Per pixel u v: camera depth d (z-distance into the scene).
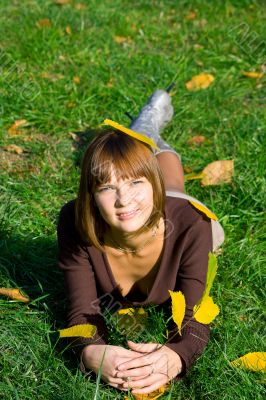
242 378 2.79
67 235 2.93
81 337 2.81
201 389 2.80
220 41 5.62
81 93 4.84
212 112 4.73
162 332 2.99
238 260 3.46
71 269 2.94
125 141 2.67
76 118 4.62
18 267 3.43
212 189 4.00
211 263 2.50
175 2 6.25
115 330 3.03
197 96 4.86
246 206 3.88
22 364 2.90
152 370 2.67
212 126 4.64
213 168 4.05
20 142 4.41
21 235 3.61
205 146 4.45
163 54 5.44
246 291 3.33
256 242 3.62
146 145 2.72
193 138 4.48
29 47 5.23
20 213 3.79
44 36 5.38
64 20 5.69
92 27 5.75
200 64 5.37
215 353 2.93
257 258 3.47
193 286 2.87
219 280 3.36
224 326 3.07
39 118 4.59
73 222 2.92
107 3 6.23
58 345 3.00
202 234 2.89
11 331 3.03
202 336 2.81
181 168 3.90
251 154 4.27
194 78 5.03
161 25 5.95
